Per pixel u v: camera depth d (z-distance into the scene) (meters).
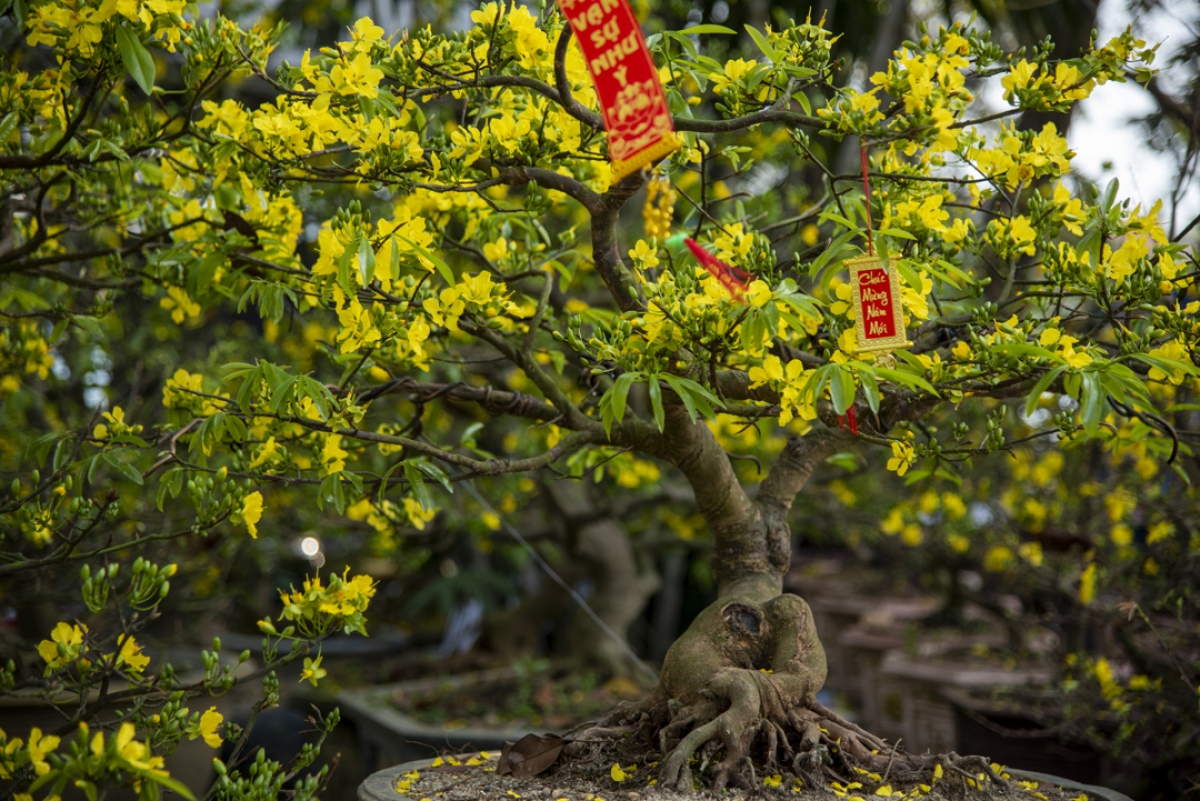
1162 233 1.65
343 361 1.77
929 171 1.77
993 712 2.66
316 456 1.75
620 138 1.55
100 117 2.08
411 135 1.70
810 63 1.70
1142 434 1.87
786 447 1.92
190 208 2.01
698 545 3.79
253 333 3.71
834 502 3.57
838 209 1.73
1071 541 2.62
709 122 1.63
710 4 3.66
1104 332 2.25
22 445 2.75
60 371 3.04
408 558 3.93
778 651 1.76
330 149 1.75
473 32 1.68
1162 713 2.25
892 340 1.59
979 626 4.03
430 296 1.77
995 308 1.67
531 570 5.64
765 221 2.64
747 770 1.65
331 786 3.03
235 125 1.76
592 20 1.54
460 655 4.18
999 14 3.60
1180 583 2.33
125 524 2.75
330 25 4.16
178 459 1.68
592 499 3.75
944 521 3.18
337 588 1.65
